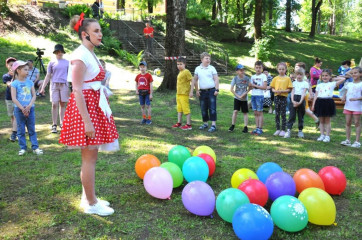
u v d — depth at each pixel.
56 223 2.96
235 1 29.00
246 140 6.30
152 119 8.17
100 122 2.92
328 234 2.82
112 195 3.59
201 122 7.95
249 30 21.50
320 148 5.75
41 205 3.31
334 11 45.62
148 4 29.30
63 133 2.88
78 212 3.18
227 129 7.27
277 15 40.28
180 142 6.06
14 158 4.82
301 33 31.50
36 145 5.13
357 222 3.04
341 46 27.39
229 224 3.01
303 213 2.76
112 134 3.00
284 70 6.70
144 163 3.96
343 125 8.14
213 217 3.15
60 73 6.34
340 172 3.62
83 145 2.78
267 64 20.47
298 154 5.36
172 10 11.31
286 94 6.71
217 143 6.09
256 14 19.86
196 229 2.91
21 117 5.02
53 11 18.36
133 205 3.38
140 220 3.05
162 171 3.51
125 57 16.14
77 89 2.73
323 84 6.22
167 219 3.09
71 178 4.06
